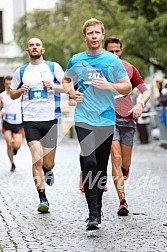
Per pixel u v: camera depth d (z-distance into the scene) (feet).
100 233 37.29
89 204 36.35
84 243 34.83
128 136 44.52
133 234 36.78
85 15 146.20
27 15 175.83
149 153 97.09
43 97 45.73
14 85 46.73
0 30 216.54
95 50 37.11
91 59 37.14
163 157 88.99
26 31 173.06
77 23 154.51
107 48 43.93
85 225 39.83
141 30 123.75
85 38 37.19
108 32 128.88
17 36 175.94
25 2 214.28
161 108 101.60
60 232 37.93
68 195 53.01
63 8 173.58
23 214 44.57
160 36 110.42
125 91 36.76
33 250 33.50
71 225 39.99
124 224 39.78
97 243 34.73
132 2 102.83
